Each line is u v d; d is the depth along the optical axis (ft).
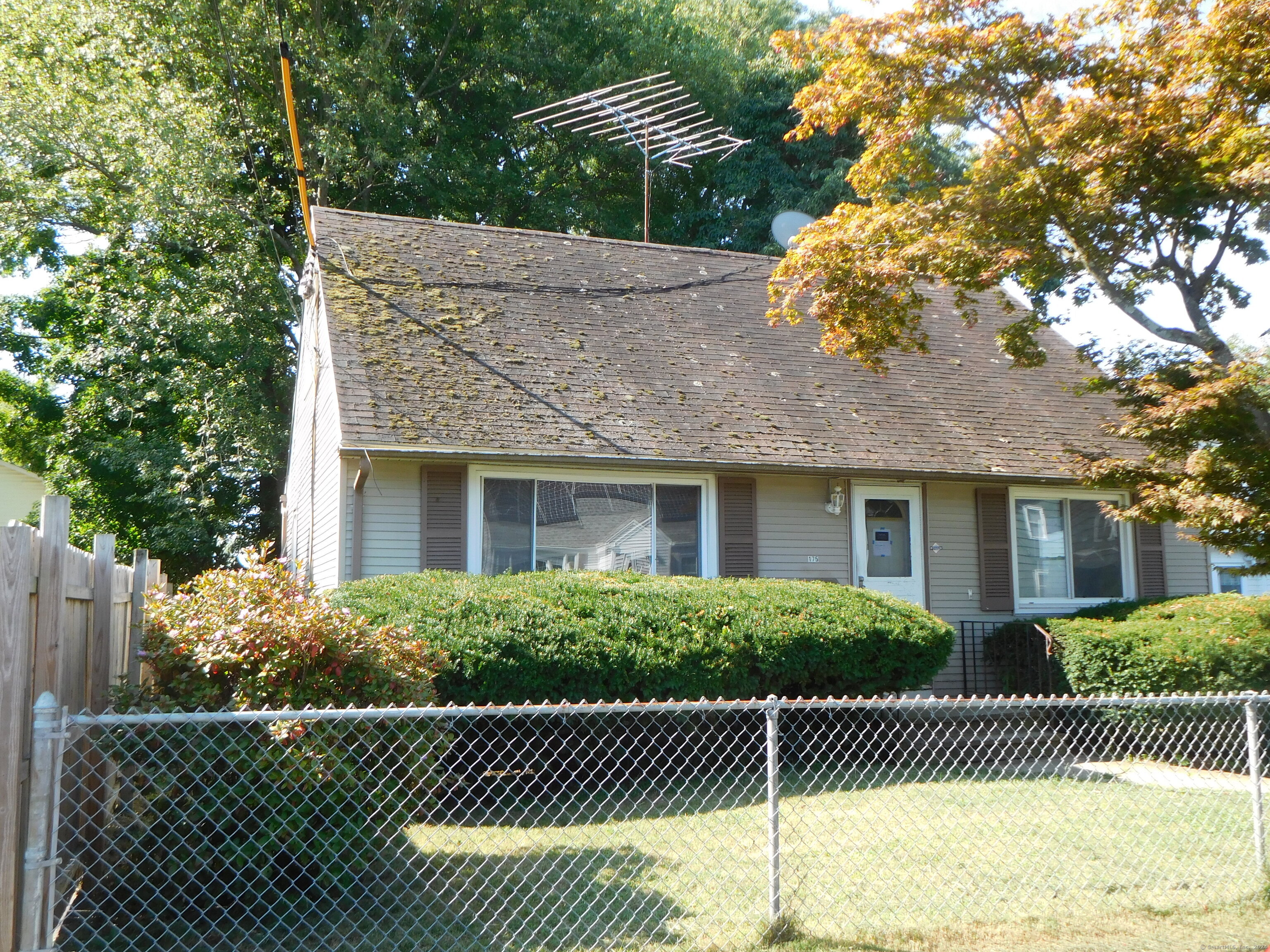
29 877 13.03
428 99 91.30
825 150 99.35
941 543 44.57
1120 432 35.06
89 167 73.15
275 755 17.61
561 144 96.53
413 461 35.96
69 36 73.51
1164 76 34.12
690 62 97.71
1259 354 33.01
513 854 21.67
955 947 16.38
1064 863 21.06
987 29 33.47
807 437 42.27
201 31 77.36
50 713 13.32
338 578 35.45
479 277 47.26
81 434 85.87
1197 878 20.03
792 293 37.09
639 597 31.83
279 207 79.56
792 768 32.40
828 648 32.07
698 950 15.98
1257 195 32.45
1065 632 38.29
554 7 94.53
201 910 17.60
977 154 41.14
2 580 13.50
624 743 30.42
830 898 18.63
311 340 50.26
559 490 38.52
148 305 75.15
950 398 48.88
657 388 42.63
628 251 54.29
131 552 87.66
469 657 27.84
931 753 34.71
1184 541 47.50
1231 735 31.73
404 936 16.55
